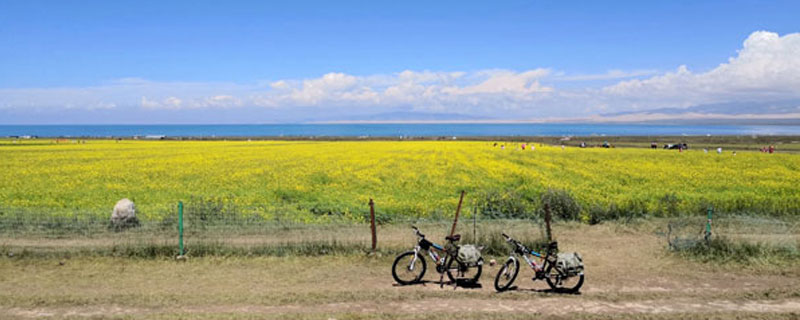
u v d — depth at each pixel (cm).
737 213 1856
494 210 1933
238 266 1131
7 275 1052
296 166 4231
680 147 7669
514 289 981
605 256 1258
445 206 2023
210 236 1439
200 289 965
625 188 2812
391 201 2184
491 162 4709
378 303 888
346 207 1964
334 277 1052
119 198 2348
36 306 857
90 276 1050
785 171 3884
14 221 1592
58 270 1091
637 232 1561
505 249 1261
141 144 8631
